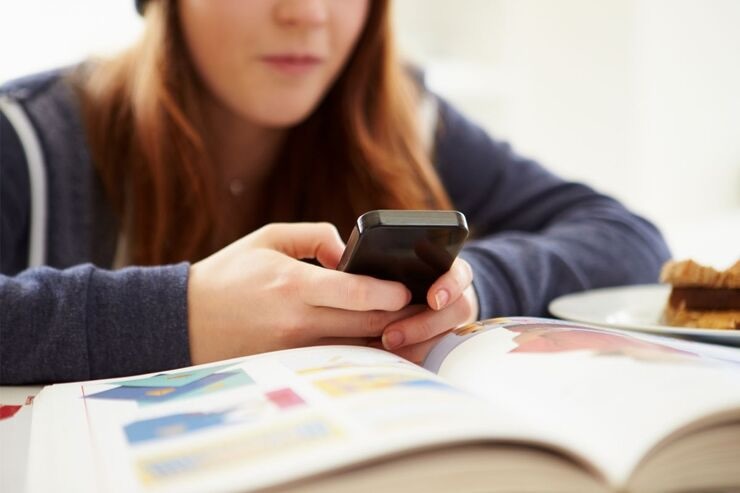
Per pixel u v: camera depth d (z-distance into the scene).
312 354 0.41
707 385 0.31
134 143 0.81
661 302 0.66
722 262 1.31
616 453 0.26
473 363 0.39
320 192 0.93
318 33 0.78
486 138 1.11
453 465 0.24
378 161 0.90
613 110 1.69
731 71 1.75
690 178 1.73
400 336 0.45
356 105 0.91
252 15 0.76
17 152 0.79
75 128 0.83
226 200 0.98
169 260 0.80
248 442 0.26
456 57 1.87
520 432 0.25
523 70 1.77
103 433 0.30
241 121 0.91
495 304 0.61
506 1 1.76
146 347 0.48
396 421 0.26
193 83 0.84
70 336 0.48
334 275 0.44
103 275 0.51
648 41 1.66
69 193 0.81
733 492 0.29
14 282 0.51
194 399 0.33
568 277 0.72
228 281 0.49
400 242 0.41
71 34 1.38
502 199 1.03
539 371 0.36
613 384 0.32
